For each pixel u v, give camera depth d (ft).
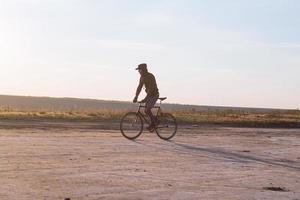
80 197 30.01
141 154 50.67
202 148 59.21
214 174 40.29
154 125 68.64
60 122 101.45
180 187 34.30
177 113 159.02
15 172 37.11
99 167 41.04
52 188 32.17
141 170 40.45
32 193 30.45
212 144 64.69
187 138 72.18
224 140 71.46
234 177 39.29
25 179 34.65
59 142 58.70
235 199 31.19
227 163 47.14
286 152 59.21
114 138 67.26
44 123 95.55
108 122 108.17
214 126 106.73
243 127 108.78
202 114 160.04
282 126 120.06
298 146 67.36
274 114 174.09
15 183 33.14
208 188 34.40
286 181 38.52
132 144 60.23
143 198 30.40
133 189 32.91
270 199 31.55
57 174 37.11
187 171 41.14
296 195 33.19
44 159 44.06
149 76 68.44
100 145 57.41
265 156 54.19
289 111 196.34
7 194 29.84
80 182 34.50
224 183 36.52
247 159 50.88
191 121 116.47
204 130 90.74
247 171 42.70
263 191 34.09
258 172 42.42
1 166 39.42
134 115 68.49
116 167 41.42
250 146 64.44
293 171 44.04
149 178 37.09
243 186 35.68
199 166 44.24
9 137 62.34
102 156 47.80
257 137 79.92
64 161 43.42
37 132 72.38
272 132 93.76
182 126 100.27
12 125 84.53
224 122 117.60
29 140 59.52
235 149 59.77
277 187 35.55
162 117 69.21
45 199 29.09
